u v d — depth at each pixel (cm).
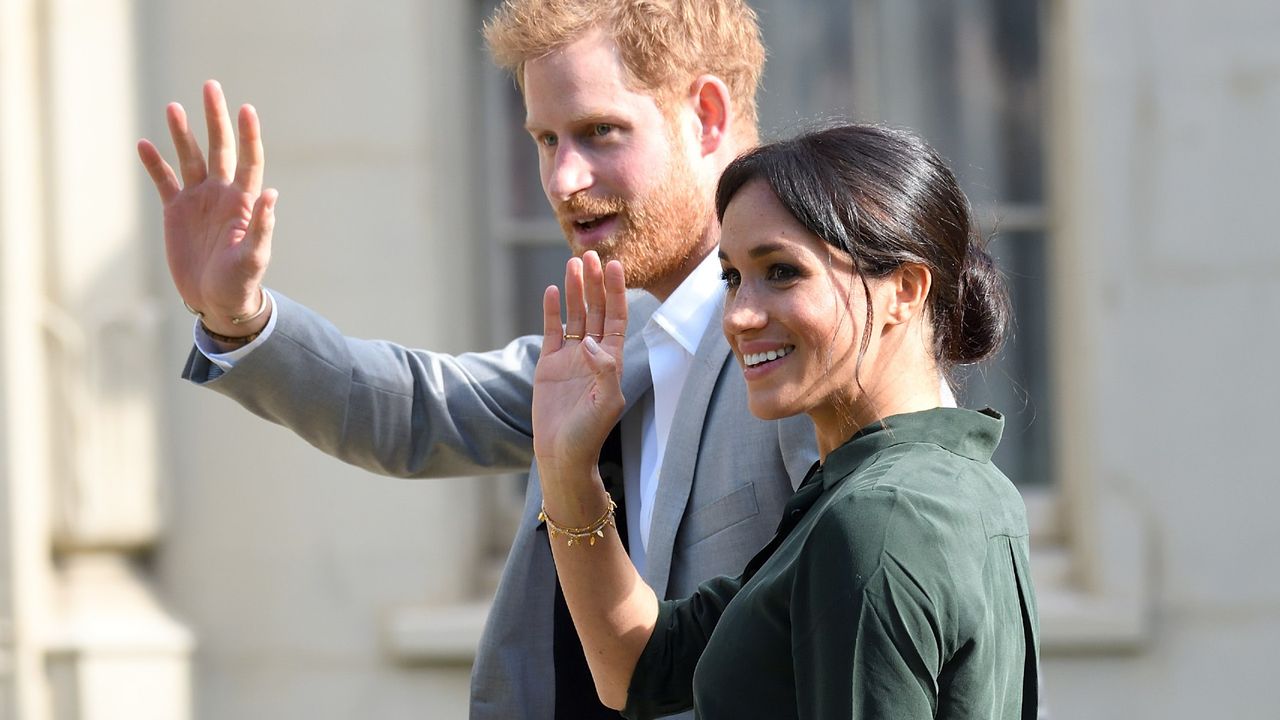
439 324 1195
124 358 1180
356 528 1194
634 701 493
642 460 594
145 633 1170
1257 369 1185
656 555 553
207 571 1195
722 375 563
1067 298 1233
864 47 1259
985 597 382
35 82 1180
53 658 1166
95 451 1176
